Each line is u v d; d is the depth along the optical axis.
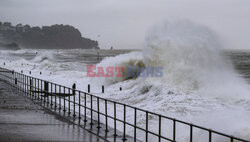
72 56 148.62
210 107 19.34
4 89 21.94
